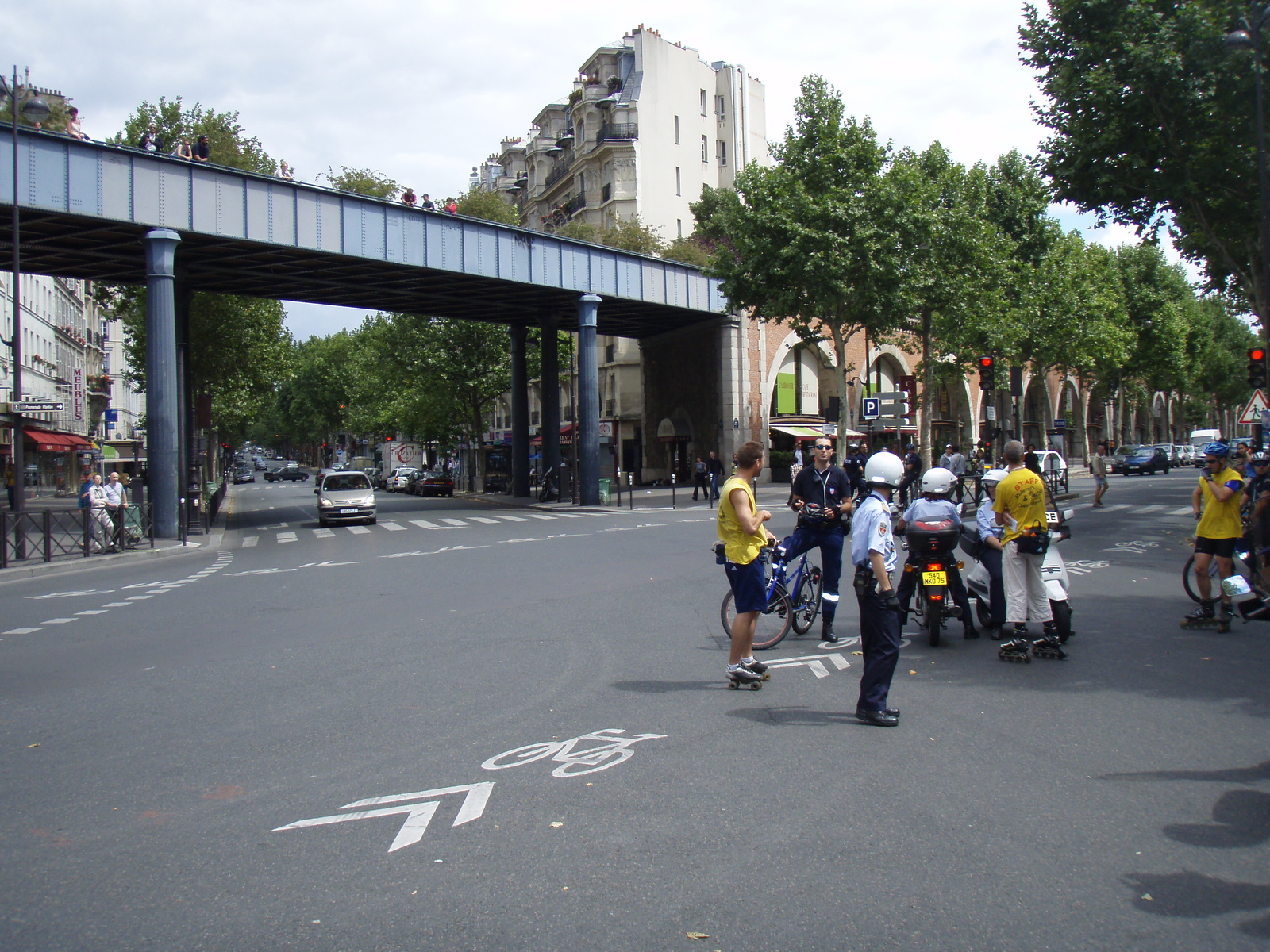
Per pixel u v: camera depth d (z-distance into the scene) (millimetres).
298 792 4977
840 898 3637
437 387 52062
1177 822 4379
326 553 20094
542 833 4324
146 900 3738
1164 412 92750
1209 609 9211
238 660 8570
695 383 47844
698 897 3656
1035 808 4570
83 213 23141
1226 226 21031
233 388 49844
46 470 52719
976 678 7316
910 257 31625
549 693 6973
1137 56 18297
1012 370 21609
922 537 8555
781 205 31438
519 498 45188
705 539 19812
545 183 71438
